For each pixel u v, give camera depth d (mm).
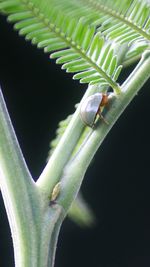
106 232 398
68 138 104
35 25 85
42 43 89
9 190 99
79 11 88
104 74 100
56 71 363
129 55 106
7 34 358
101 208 396
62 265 394
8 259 364
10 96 363
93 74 100
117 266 398
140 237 399
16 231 99
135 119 397
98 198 396
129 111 396
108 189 396
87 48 95
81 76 99
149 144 395
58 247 393
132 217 398
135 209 399
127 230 397
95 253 397
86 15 89
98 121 103
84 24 90
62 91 364
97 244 397
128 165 399
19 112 363
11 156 98
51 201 100
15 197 99
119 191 398
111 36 95
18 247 99
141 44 102
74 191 102
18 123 362
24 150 362
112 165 399
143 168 399
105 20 92
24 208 99
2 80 362
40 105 364
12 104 364
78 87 363
